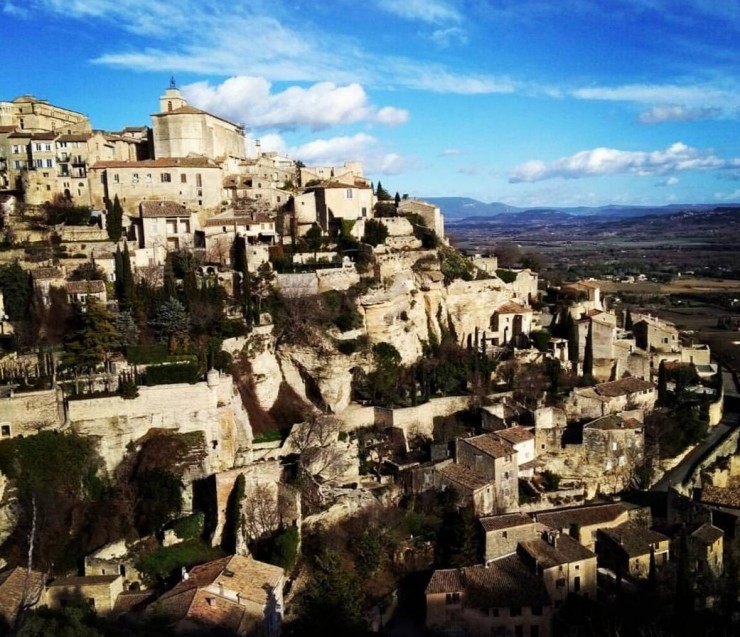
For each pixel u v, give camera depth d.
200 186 154.50
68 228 135.50
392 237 148.50
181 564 80.62
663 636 76.44
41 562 78.19
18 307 111.69
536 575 87.06
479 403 122.75
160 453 92.19
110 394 94.88
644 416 125.25
